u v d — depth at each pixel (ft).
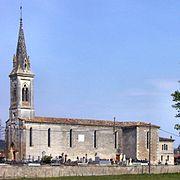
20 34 591.37
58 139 563.07
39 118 564.30
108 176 418.31
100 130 590.14
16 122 563.89
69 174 420.36
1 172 385.29
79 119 587.27
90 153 580.71
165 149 654.53
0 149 637.30
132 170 457.27
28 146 547.90
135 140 589.32
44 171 406.21
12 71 585.63
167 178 395.14
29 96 578.66
